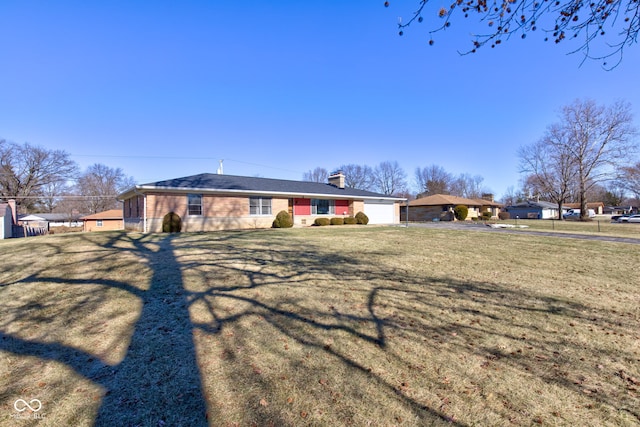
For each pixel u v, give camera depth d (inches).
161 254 326.0
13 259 301.7
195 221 668.1
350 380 111.1
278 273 256.1
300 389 105.6
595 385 110.8
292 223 815.7
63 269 259.0
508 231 718.5
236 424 89.0
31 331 148.1
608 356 131.4
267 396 101.7
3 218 911.7
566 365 124.0
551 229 837.8
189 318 163.3
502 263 322.3
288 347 134.6
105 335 144.4
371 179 2501.2
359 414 93.6
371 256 346.0
